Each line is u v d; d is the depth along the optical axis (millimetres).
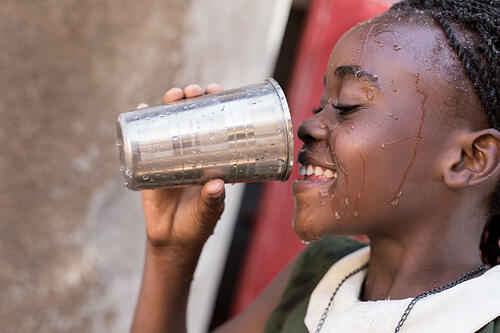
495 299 990
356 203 1092
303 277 1419
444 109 1066
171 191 1289
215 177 1087
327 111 1147
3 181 2006
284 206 2916
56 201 2072
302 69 2947
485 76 1067
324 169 1153
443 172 1082
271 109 1076
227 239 2973
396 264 1159
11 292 1995
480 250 1297
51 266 2062
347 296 1194
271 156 1081
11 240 2004
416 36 1094
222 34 2557
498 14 1110
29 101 2045
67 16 2092
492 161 1067
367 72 1085
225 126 1060
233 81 2785
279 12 3188
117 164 2201
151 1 2230
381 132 1067
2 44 2020
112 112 2178
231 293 3605
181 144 1048
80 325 2123
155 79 2264
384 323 1058
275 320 1358
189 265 1348
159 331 1371
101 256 2170
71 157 2102
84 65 2125
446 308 1019
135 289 2332
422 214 1106
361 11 2805
